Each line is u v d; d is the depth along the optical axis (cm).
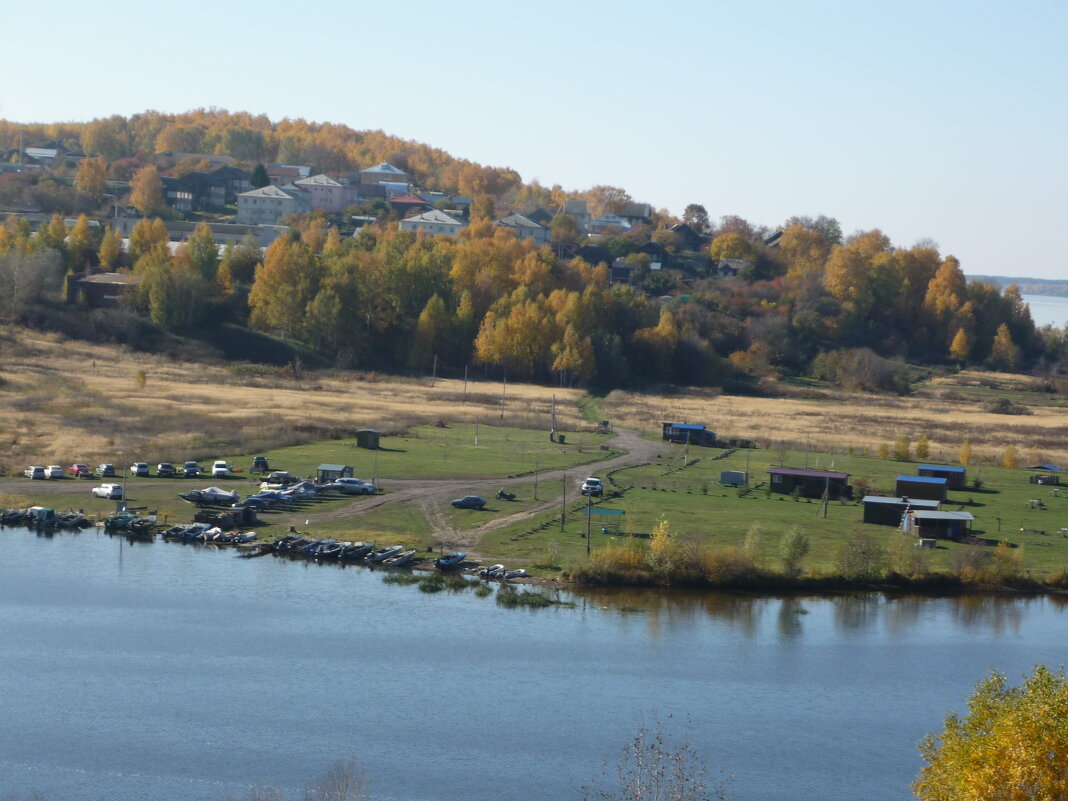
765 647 8300
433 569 9675
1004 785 4672
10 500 11088
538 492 12456
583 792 6191
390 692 7294
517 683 7506
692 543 9725
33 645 7788
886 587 9825
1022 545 10988
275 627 8281
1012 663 8156
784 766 6562
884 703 7431
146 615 8412
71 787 6028
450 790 6159
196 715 6875
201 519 10662
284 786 6116
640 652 8100
